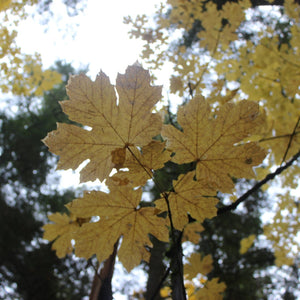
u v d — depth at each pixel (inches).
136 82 20.2
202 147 21.3
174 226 21.1
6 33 42.6
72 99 19.9
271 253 111.3
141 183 20.4
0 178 106.7
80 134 20.0
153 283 38.9
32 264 95.4
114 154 19.9
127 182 20.2
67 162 20.0
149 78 20.2
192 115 21.1
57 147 19.8
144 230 21.0
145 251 20.9
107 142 20.3
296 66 49.1
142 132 20.5
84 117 20.0
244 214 114.5
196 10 53.0
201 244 100.3
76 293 98.2
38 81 52.4
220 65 51.8
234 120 21.2
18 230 99.3
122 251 20.7
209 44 51.4
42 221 105.4
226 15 51.1
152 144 20.0
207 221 67.4
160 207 21.0
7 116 105.5
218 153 21.3
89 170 20.2
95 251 20.4
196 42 70.6
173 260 23.7
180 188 20.7
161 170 36.1
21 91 51.8
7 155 104.3
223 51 52.2
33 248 102.0
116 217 20.7
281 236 53.2
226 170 21.3
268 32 52.8
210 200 20.8
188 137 21.1
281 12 64.0
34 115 100.5
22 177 104.2
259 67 50.8
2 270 97.0
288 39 62.9
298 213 51.5
